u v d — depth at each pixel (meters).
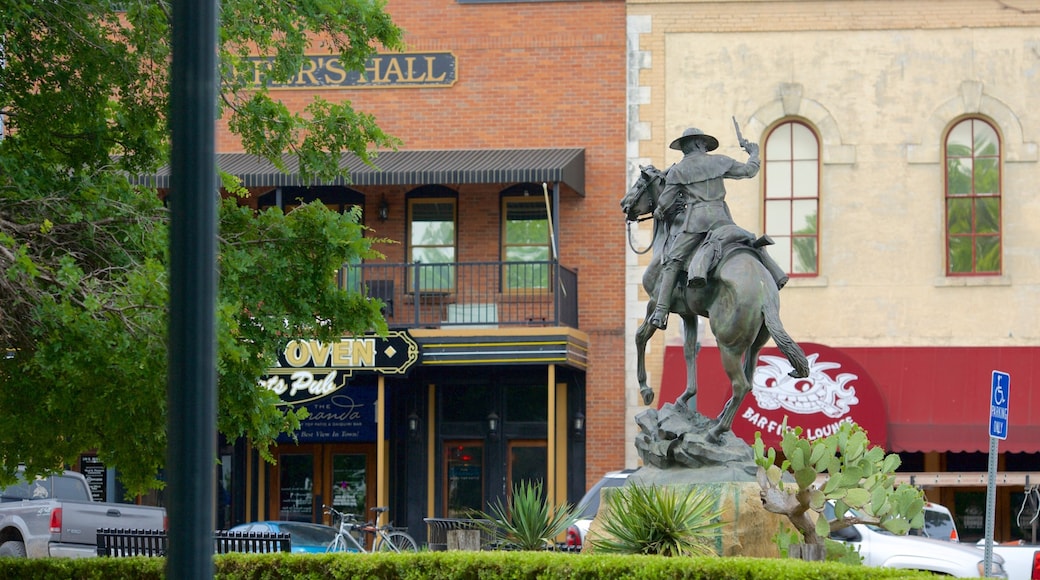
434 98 34.56
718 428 15.17
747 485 14.73
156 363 14.70
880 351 32.56
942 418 31.64
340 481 35.09
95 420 16.53
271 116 17.72
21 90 16.61
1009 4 33.16
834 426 30.77
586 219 34.09
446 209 34.81
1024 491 31.66
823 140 33.41
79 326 14.30
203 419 7.16
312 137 18.12
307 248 17.28
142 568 15.47
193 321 7.19
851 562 14.65
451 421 34.53
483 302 34.44
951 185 33.31
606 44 34.22
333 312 17.36
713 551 14.04
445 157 33.66
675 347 32.78
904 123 33.34
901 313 33.03
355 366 31.66
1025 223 32.97
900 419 31.70
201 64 7.33
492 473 34.16
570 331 32.06
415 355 31.55
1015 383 31.86
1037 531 30.47
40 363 14.64
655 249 16.05
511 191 34.56
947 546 21.05
